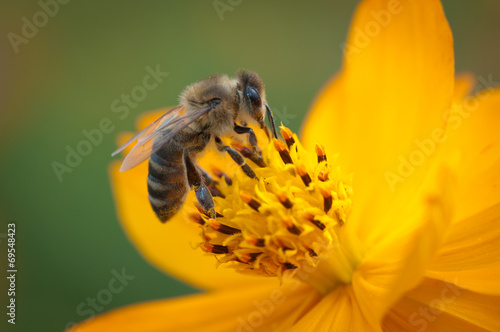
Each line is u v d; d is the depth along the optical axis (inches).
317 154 3.9
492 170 3.8
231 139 4.1
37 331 4.9
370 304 3.8
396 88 4.0
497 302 3.7
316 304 3.9
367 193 4.0
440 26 3.8
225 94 4.1
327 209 3.8
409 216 3.9
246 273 3.9
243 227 3.8
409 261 3.4
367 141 4.0
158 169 4.1
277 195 3.8
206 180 4.1
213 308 4.1
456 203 3.8
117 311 4.1
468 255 3.7
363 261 3.9
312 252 3.8
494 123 3.8
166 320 4.1
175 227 4.2
